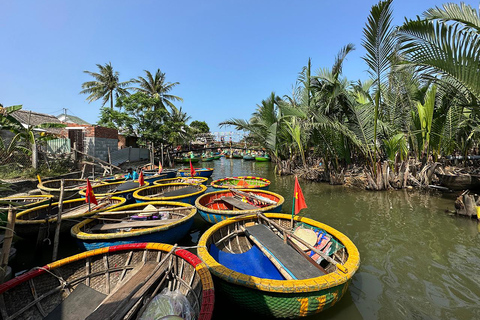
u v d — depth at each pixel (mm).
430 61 6910
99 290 3865
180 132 30406
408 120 11602
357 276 4316
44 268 3533
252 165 29594
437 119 10062
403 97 11773
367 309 3457
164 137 27438
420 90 11469
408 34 7156
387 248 5320
